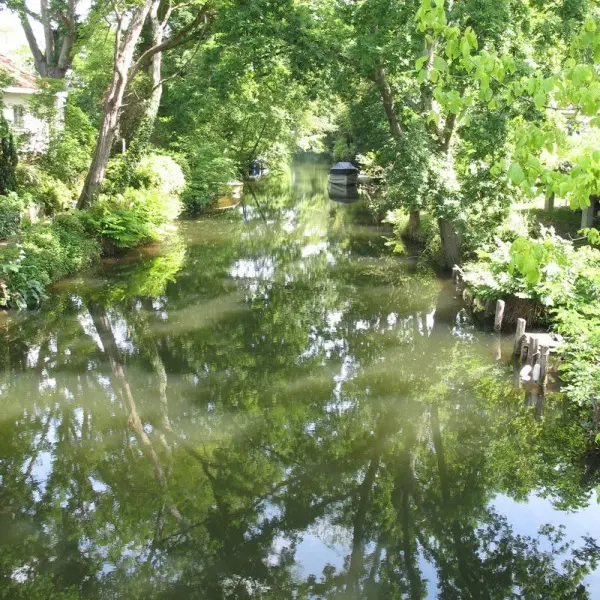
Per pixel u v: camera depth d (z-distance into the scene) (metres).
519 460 9.09
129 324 14.63
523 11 16.39
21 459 8.98
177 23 31.33
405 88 18.67
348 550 7.32
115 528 7.56
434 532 7.63
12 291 15.00
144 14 21.25
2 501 8.05
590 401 9.33
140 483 8.52
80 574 6.76
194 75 24.12
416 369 12.20
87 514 7.81
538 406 10.54
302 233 26.58
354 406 10.74
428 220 22.84
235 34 18.58
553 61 17.75
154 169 27.42
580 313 11.68
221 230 27.06
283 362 12.61
